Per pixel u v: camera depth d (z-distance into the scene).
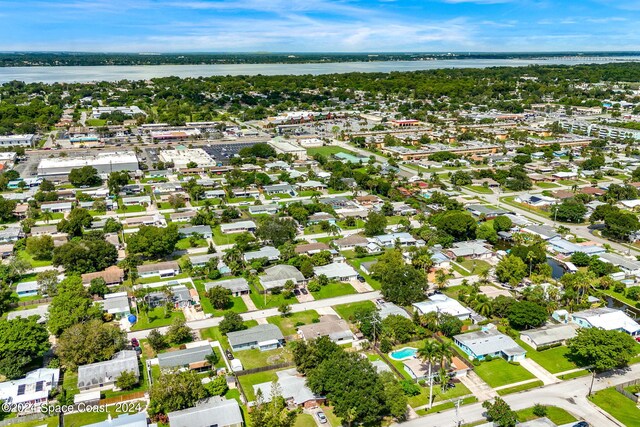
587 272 177.38
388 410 114.94
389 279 166.75
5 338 124.56
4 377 123.50
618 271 188.00
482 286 178.25
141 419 107.12
